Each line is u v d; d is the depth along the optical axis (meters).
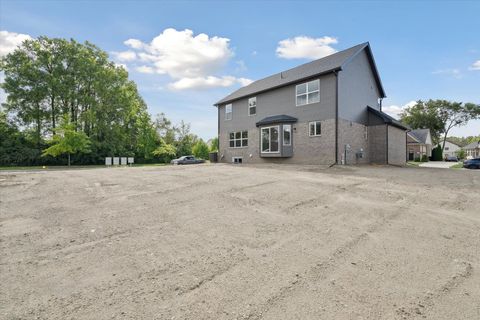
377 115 18.86
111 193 6.86
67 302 2.35
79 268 2.99
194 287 2.57
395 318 2.10
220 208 5.36
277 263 3.07
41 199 6.29
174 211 5.19
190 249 3.48
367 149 19.06
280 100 19.28
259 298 2.38
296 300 2.35
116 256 3.30
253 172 11.02
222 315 2.14
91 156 33.47
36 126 31.48
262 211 5.15
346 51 19.39
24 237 3.96
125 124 39.47
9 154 28.95
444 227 4.32
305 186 7.54
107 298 2.40
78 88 33.47
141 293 2.48
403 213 5.05
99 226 4.40
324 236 3.91
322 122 16.58
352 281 2.68
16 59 29.75
